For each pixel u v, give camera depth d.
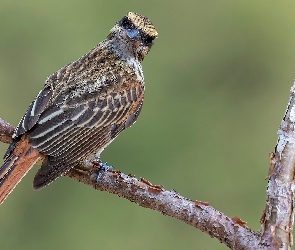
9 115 18.33
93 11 19.16
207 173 17.56
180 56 19.44
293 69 19.80
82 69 10.71
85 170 9.58
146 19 11.27
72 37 18.97
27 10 18.83
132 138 17.30
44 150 9.69
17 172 9.50
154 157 17.30
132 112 10.93
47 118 9.97
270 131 18.97
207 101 18.98
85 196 17.20
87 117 10.24
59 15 18.92
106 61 10.87
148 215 16.86
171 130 17.91
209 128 18.34
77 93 10.34
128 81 10.84
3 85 18.48
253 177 17.83
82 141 10.10
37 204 17.39
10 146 9.67
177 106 18.58
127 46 11.03
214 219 8.83
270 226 8.43
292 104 8.47
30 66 18.72
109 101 10.55
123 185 9.25
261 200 17.66
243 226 8.72
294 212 8.41
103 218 17.03
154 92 18.83
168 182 17.27
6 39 18.78
